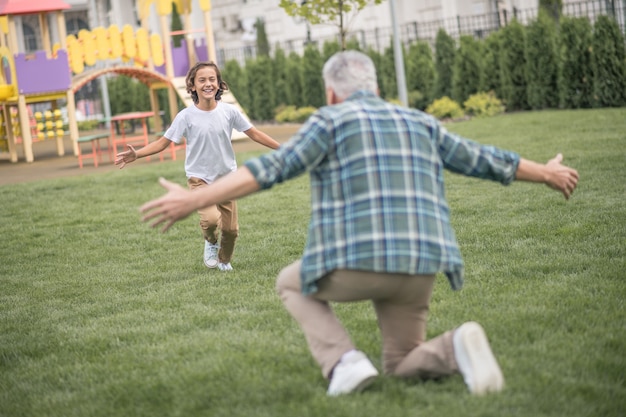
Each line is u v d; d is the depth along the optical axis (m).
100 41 23.77
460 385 5.18
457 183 14.05
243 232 11.48
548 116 23.33
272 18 45.69
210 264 9.51
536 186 13.02
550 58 26.23
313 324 5.11
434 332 6.48
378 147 4.82
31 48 56.09
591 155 15.23
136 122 37.88
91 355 6.73
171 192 4.71
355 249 4.70
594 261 8.34
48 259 10.87
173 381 5.82
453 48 28.84
